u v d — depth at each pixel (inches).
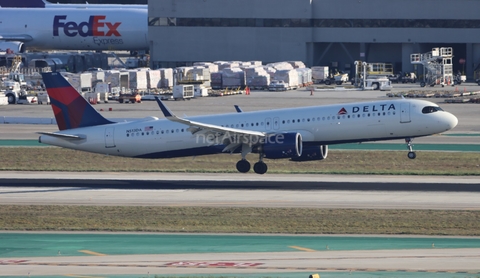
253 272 4881.9
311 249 5590.6
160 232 6245.1
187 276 4778.5
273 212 6919.3
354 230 6215.6
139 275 4827.8
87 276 4810.5
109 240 5964.6
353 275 4768.7
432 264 5064.0
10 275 4849.9
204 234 6156.5
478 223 6378.0
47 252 5565.9
